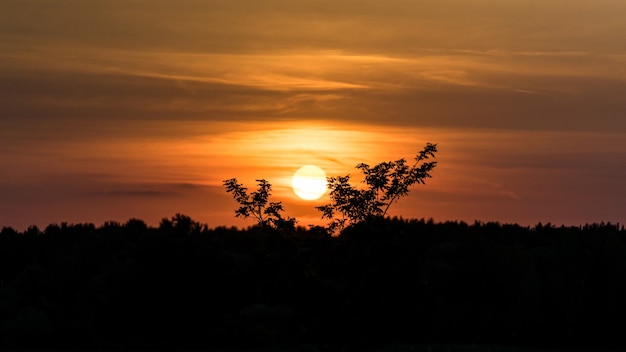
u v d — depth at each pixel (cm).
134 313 8469
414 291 4762
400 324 4716
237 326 8281
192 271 8419
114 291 8581
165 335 8412
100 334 8438
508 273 9731
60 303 9081
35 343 8281
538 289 9775
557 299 9781
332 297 4747
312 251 4822
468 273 9688
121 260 9456
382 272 4728
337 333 4647
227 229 9612
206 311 8438
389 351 7950
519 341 9462
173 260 8438
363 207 4981
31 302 9031
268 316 8419
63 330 8356
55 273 9562
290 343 8244
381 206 4997
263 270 4922
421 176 5000
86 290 9081
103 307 8562
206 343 8294
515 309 9600
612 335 9819
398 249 4781
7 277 9794
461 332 9256
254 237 9138
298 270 4819
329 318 4669
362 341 4647
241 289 8531
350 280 4762
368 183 5025
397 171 5022
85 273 9550
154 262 8462
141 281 8438
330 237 4934
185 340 8356
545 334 9612
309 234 4978
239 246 9131
